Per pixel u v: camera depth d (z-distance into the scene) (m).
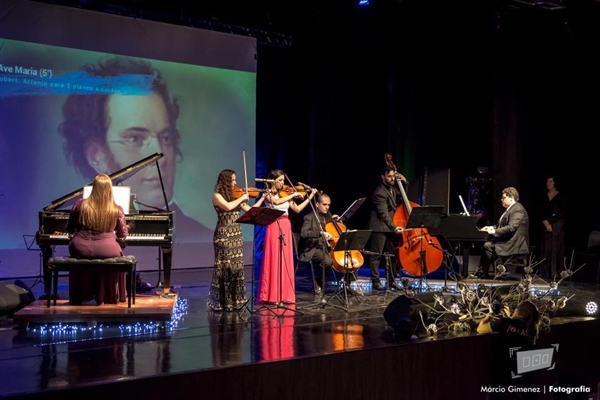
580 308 6.71
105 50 9.40
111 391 3.96
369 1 10.02
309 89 11.58
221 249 6.52
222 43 10.34
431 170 9.63
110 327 5.65
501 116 10.04
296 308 6.59
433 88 10.59
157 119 9.78
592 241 9.07
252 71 10.62
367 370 4.86
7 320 5.96
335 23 10.98
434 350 5.18
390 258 7.83
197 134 10.14
